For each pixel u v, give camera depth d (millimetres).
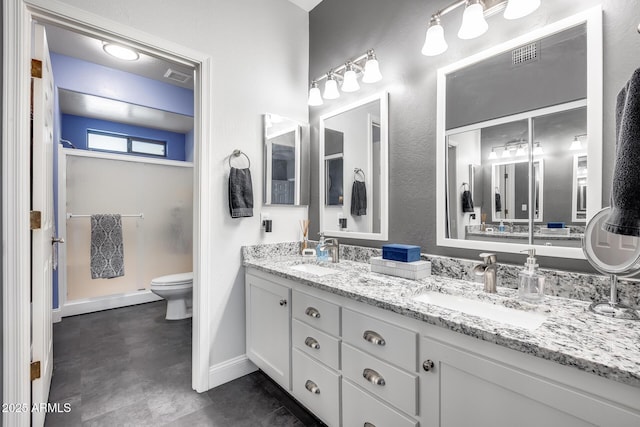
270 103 2148
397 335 1060
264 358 1797
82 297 3234
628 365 624
